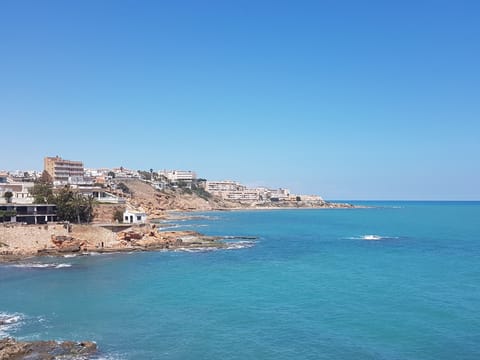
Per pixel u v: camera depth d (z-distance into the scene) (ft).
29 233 321.93
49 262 283.79
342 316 166.09
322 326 155.12
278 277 237.66
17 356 125.39
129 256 314.35
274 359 127.95
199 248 359.05
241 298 191.62
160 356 129.49
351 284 218.79
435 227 581.94
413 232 507.71
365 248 363.56
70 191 411.95
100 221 444.14
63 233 334.24
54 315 166.71
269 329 152.15
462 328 152.25
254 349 135.03
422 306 178.50
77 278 233.55
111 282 223.71
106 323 157.69
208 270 259.60
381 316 165.78
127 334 146.92
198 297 193.36
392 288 209.46
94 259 299.17
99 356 128.67
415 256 315.17
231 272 252.83
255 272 252.42
